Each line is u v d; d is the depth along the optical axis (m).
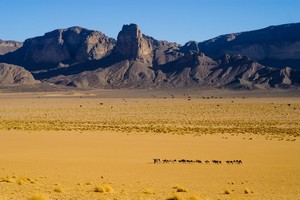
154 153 67.06
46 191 33.16
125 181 42.75
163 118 140.75
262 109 178.50
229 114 157.25
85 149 71.25
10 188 34.31
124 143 78.62
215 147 73.94
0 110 175.12
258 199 32.34
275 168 53.38
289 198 33.31
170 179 44.75
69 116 148.00
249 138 86.56
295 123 122.31
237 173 49.44
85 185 38.66
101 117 144.12
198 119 137.00
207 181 43.75
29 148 72.06
